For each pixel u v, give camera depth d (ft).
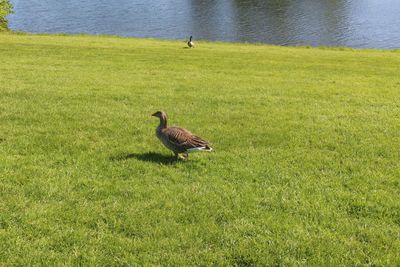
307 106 63.05
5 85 68.64
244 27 237.86
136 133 47.75
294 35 219.82
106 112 55.21
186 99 65.05
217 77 86.02
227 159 40.47
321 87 78.89
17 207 30.07
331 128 51.67
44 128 47.52
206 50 132.26
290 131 49.98
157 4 322.14
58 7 301.02
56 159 39.06
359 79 89.71
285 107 62.28
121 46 131.34
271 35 219.20
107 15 275.18
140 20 260.62
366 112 60.13
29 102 58.70
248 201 32.07
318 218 30.09
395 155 42.80
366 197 33.22
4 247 25.63
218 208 31.01
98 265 24.45
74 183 34.12
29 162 38.09
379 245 26.84
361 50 161.79
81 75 81.20
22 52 107.65
